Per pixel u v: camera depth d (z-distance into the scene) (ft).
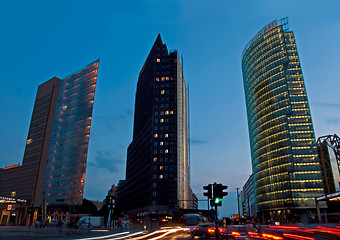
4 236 107.24
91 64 442.50
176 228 208.64
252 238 99.76
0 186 485.56
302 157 417.28
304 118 436.76
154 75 465.06
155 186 392.27
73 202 371.15
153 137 422.00
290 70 468.34
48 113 463.83
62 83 473.26
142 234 135.95
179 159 431.02
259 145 490.49
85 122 406.41
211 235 116.47
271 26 519.60
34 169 438.40
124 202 554.87
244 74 585.22
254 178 515.50
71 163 396.78
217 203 49.21
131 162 545.85
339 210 378.53
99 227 186.60
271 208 435.53
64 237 100.17
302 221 385.91
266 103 485.56
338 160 407.85
